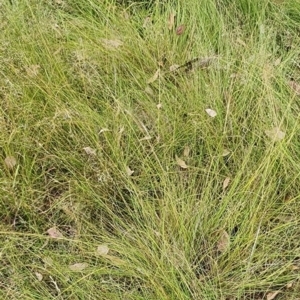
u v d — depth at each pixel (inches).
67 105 65.5
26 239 57.9
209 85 68.5
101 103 66.9
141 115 66.9
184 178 62.7
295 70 73.4
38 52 69.1
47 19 73.0
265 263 57.4
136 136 63.1
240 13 78.2
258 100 66.6
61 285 55.2
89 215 60.1
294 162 62.6
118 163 62.6
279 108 66.8
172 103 67.6
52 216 59.9
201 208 59.2
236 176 60.8
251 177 60.9
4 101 63.6
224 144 65.1
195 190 61.3
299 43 76.1
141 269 54.3
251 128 66.1
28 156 61.9
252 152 64.4
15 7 72.5
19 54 66.8
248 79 68.2
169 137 65.2
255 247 57.7
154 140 65.2
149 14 79.2
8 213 59.6
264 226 59.7
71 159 62.6
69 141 63.2
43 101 65.7
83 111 65.3
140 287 55.0
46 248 57.6
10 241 57.3
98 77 67.7
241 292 55.6
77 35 72.6
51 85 65.2
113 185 61.8
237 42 73.4
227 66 69.7
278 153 61.5
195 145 65.2
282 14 78.2
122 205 61.9
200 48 72.6
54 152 63.2
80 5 77.8
